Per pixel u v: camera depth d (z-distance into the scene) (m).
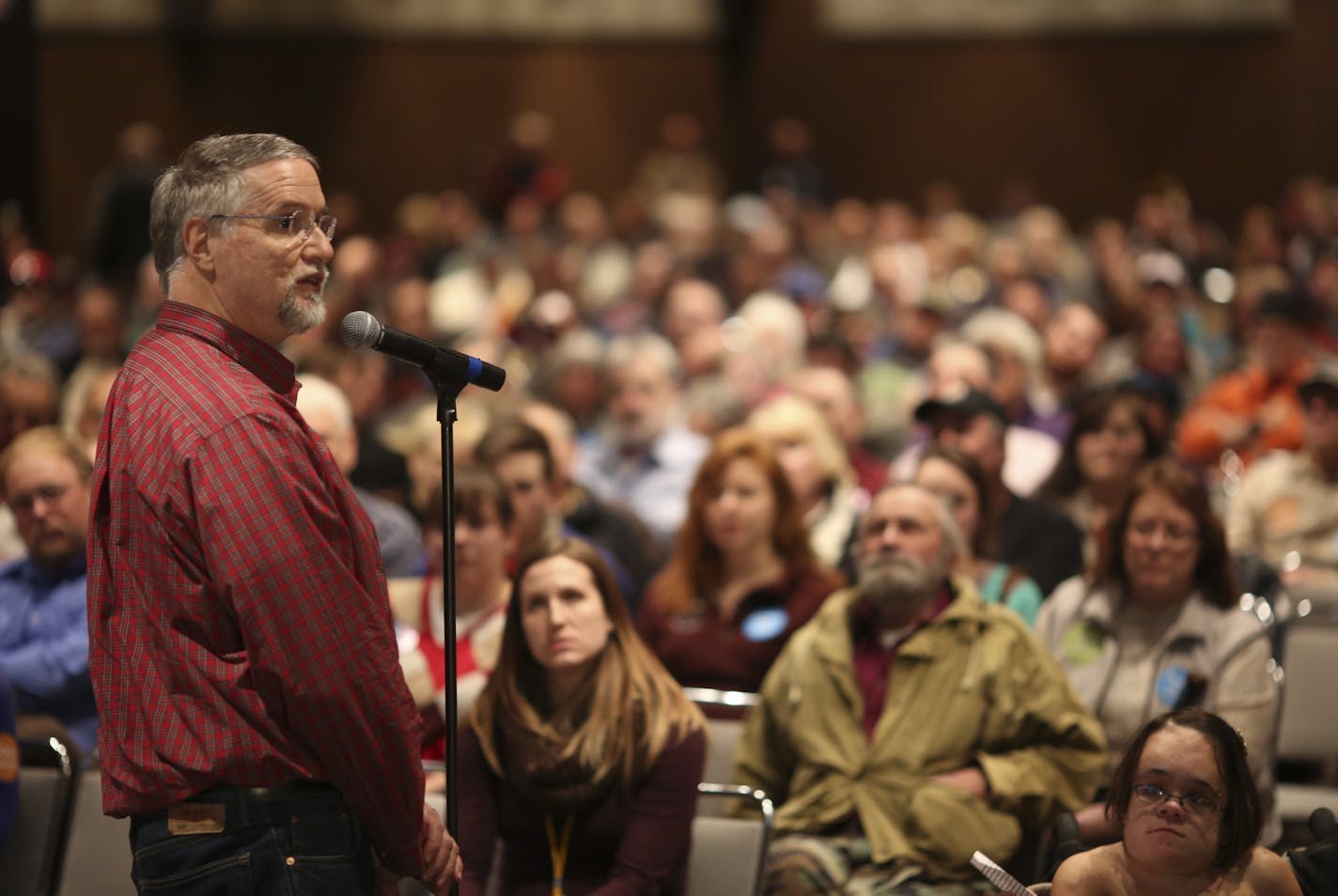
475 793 6.85
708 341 17.42
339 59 33.12
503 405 14.00
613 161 34.47
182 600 4.61
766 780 7.76
